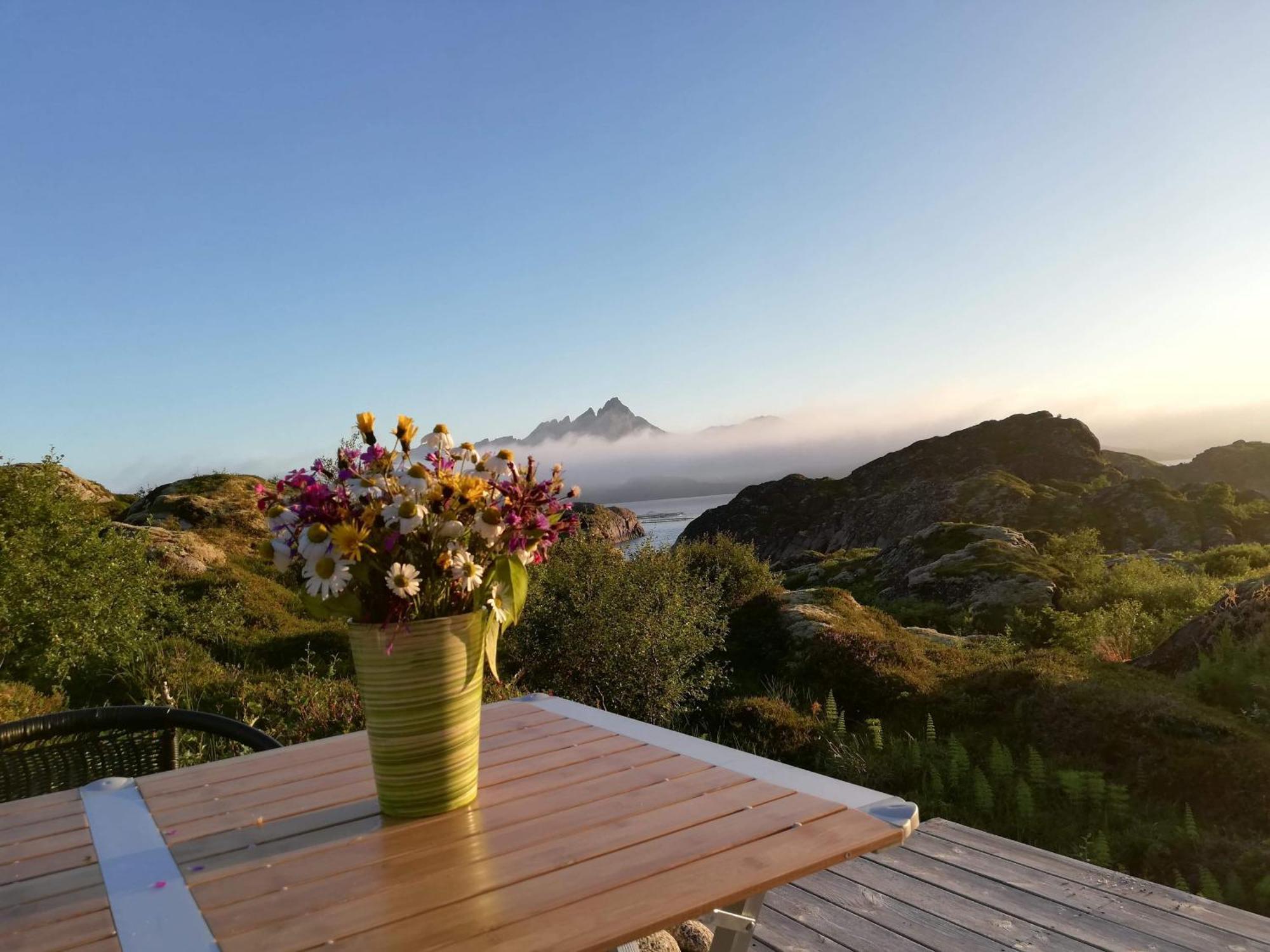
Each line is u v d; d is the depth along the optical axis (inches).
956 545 740.7
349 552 63.2
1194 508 1306.6
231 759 90.0
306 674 291.3
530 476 74.3
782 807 66.6
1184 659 270.2
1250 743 190.1
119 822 71.9
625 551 340.8
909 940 109.0
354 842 64.5
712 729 292.0
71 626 279.4
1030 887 122.3
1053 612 481.1
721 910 63.2
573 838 62.6
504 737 91.5
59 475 324.2
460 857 60.2
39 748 114.7
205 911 54.4
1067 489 1904.5
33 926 53.4
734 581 439.8
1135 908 115.1
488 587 70.4
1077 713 226.1
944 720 262.2
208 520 546.0
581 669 296.7
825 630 356.2
